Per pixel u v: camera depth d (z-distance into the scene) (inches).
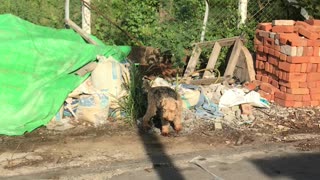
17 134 152.0
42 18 235.5
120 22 232.7
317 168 133.7
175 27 207.2
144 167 132.3
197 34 215.9
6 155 137.7
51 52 172.9
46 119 160.2
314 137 158.2
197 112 171.8
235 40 203.9
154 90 158.1
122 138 153.2
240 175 128.0
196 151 144.0
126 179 124.8
